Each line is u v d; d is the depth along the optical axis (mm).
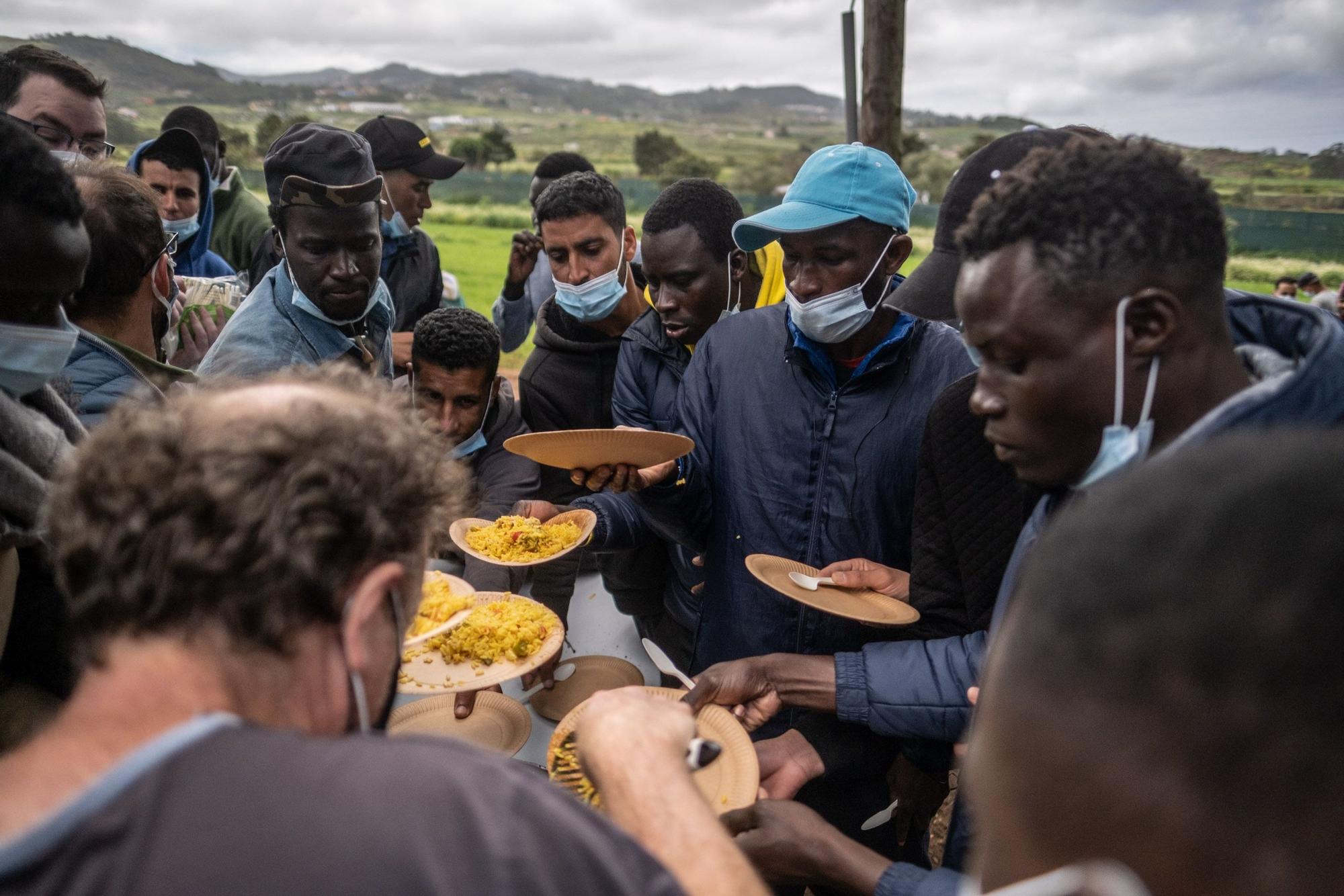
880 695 1493
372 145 3879
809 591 1680
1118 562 385
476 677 1654
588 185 2721
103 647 668
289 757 590
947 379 1859
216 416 715
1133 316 853
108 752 617
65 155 2691
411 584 798
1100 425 898
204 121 4328
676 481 2020
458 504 880
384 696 811
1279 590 337
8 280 1080
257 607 648
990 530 1482
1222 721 340
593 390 2939
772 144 184625
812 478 1921
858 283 1812
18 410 1197
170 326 2178
